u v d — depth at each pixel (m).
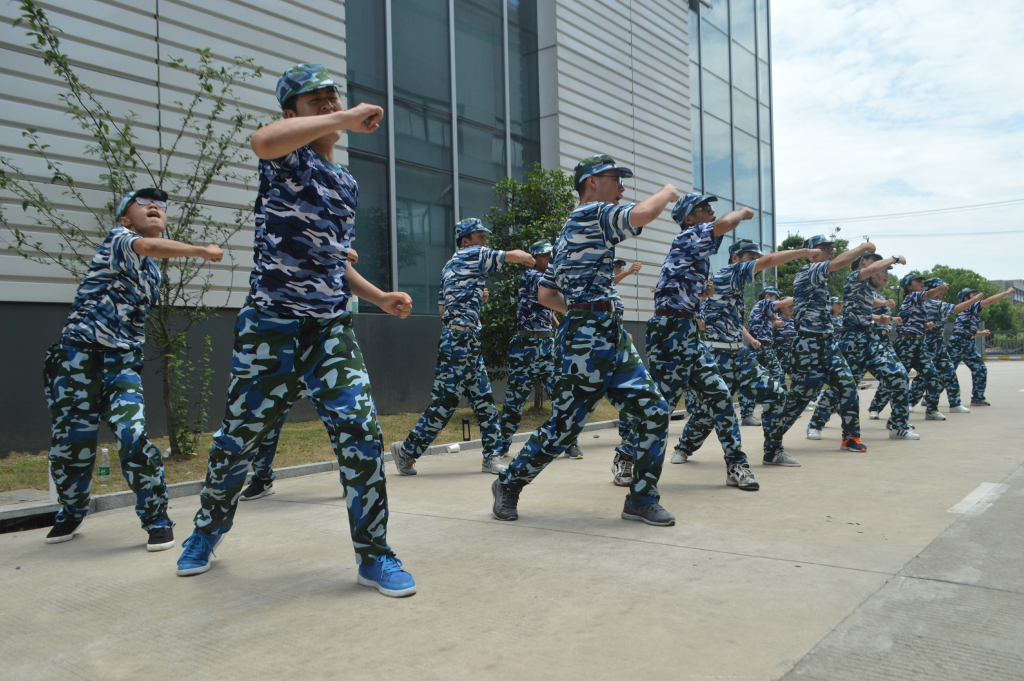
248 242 8.55
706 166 18.47
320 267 2.99
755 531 3.87
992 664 2.20
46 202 6.70
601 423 10.12
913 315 9.45
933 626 2.49
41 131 6.92
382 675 2.21
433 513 4.61
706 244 5.00
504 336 10.35
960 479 5.19
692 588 2.95
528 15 13.52
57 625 2.77
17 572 3.56
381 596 2.96
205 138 7.33
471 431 9.09
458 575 3.21
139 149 7.62
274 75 8.88
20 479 5.87
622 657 2.30
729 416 5.12
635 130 15.09
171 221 7.80
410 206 11.21
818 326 6.58
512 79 13.15
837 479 5.37
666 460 6.77
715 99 18.97
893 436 7.69
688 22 17.53
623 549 3.59
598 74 14.22
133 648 2.50
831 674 2.15
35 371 6.86
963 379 18.91
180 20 7.98
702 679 2.14
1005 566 3.14
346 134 10.23
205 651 2.45
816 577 3.05
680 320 5.05
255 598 2.99
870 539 3.64
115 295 4.00
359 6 10.54
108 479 5.76
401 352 10.59
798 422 9.85
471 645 2.42
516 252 5.56
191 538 3.42
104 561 3.71
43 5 6.94
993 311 68.12
